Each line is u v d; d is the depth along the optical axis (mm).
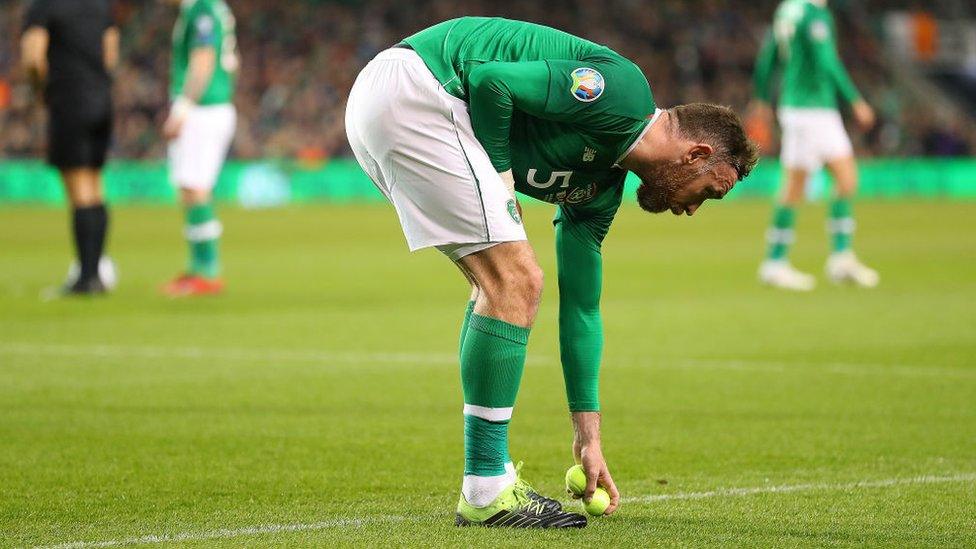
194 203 46906
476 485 16500
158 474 20125
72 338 35875
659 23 161125
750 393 27906
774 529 16344
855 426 24359
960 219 102062
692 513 17406
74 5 44656
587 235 17531
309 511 17609
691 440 23094
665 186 16719
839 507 17766
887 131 160125
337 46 149375
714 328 38781
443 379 29594
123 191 127812
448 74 16406
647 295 48500
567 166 16562
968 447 22438
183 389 28109
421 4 155000
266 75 145000
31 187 124125
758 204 134000
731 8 165875
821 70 50406
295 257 67750
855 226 93500
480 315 16328
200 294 47375
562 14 158625
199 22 45031
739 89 159375
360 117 16812
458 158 16125
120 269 59469
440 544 15391
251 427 24047
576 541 15562
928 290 49969
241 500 18359
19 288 49938
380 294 48750
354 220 103000
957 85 174750
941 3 181875
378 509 17766
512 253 16234
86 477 19875
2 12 138125
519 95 15773
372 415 25297
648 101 16359
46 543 15719
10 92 133750
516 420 25016
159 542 15664
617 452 22094
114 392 27688
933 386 28750
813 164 51250
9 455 21516
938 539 15805
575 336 17516
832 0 172625
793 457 21641
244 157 138375
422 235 16391
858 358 32781
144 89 137750
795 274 51812
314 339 36125
